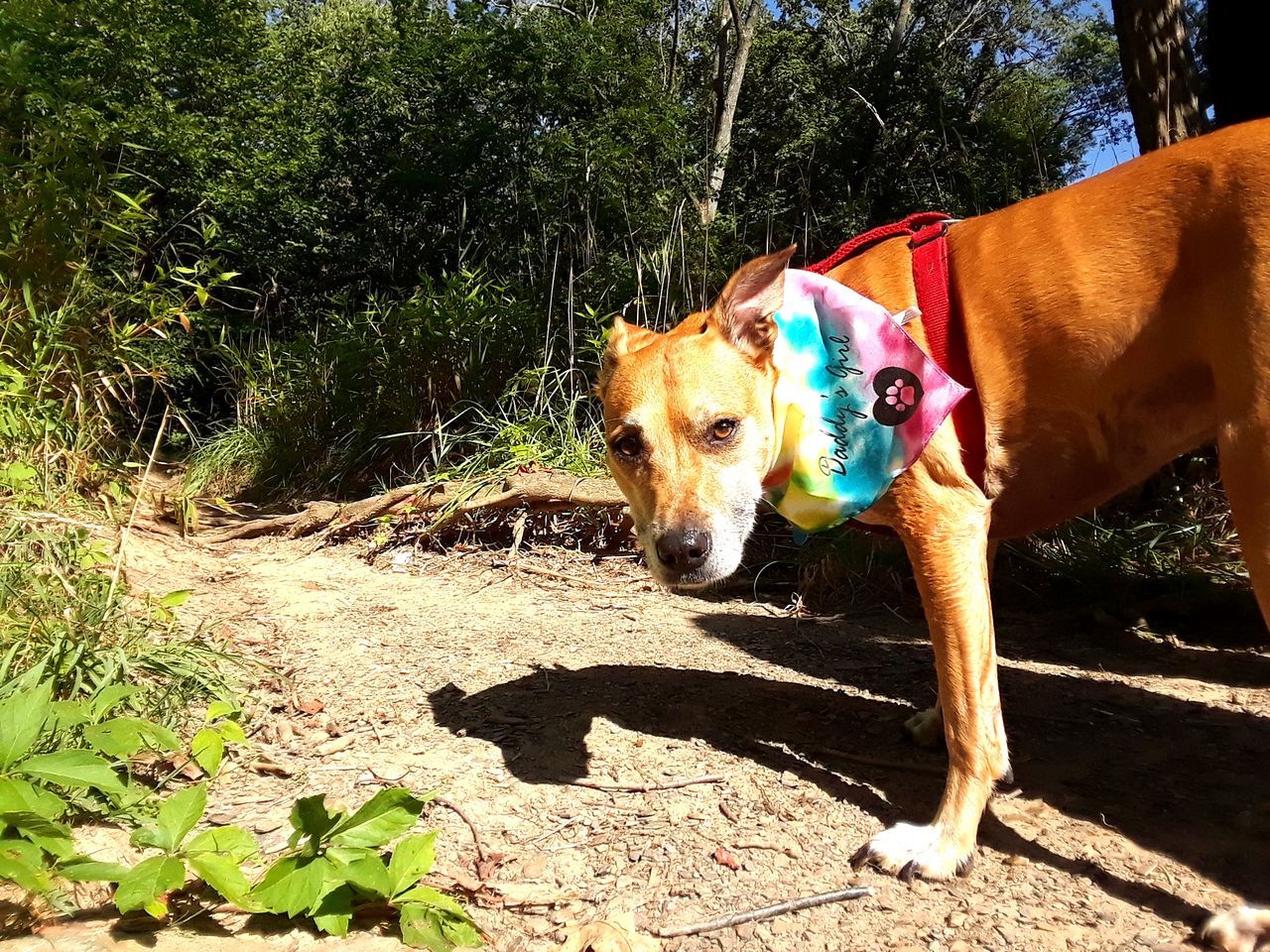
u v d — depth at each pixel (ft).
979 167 7.62
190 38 12.09
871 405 2.30
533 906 2.01
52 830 1.78
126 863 1.99
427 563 4.77
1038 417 2.35
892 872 2.13
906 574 4.26
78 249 4.46
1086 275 2.22
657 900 2.03
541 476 4.92
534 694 3.08
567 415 5.56
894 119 13.66
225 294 12.14
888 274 2.49
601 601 4.20
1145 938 1.92
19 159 4.50
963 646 2.22
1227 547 4.19
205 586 4.20
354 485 6.57
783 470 2.42
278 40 15.92
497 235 9.37
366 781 2.51
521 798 2.43
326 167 12.66
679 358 2.35
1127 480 2.42
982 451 2.37
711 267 6.36
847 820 2.35
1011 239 2.33
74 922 1.76
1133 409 2.26
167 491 5.57
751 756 2.67
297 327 11.60
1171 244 2.14
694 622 3.93
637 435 2.33
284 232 12.46
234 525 5.57
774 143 17.11
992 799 2.47
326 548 5.08
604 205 8.49
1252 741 2.77
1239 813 2.38
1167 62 4.62
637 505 2.42
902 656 3.51
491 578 4.51
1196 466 4.44
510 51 10.82
